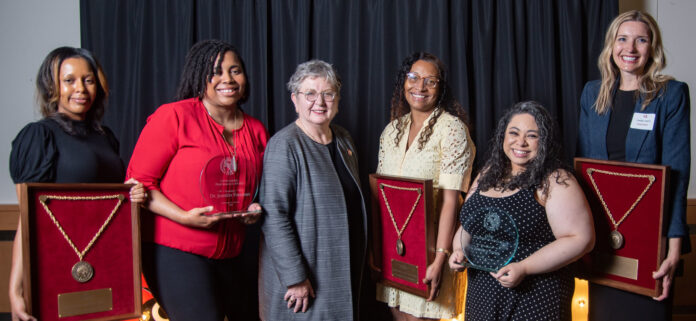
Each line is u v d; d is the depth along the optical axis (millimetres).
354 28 2781
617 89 2068
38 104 1842
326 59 2797
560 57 2859
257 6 2721
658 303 1910
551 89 2797
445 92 2162
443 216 2025
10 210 2771
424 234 1942
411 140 2186
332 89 1884
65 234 1678
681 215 1899
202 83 1909
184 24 2697
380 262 2168
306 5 2746
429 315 2100
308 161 1872
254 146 2035
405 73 2180
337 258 1873
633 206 1870
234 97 1929
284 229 1808
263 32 2721
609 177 1919
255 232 2725
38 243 1644
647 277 1873
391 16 2793
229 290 2061
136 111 2693
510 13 2777
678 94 1934
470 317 1867
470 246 1829
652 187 1820
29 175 1702
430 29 2770
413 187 1951
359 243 2012
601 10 2816
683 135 1932
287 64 2775
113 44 2695
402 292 2180
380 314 2832
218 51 1909
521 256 1730
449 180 2035
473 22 2803
